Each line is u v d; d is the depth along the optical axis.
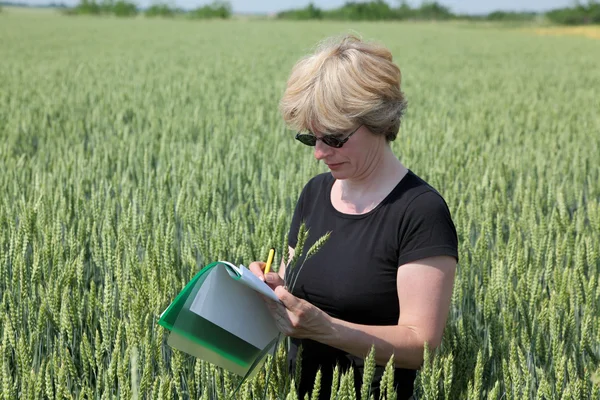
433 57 23.39
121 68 16.39
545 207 4.70
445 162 5.67
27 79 13.23
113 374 1.93
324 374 1.99
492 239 3.80
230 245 3.08
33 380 1.86
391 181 1.89
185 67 17.58
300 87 1.79
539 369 2.01
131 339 2.04
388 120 1.80
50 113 8.52
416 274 1.79
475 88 13.80
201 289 1.71
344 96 1.74
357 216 1.90
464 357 2.08
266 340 1.77
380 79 1.76
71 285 2.65
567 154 6.29
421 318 1.78
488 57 24.58
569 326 2.34
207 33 39.78
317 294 1.93
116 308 2.68
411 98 11.61
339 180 2.01
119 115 8.12
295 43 30.45
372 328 1.77
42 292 2.54
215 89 12.12
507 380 2.00
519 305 2.40
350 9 79.31
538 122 9.19
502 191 4.55
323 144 1.82
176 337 1.72
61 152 5.95
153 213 3.82
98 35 34.81
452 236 1.82
